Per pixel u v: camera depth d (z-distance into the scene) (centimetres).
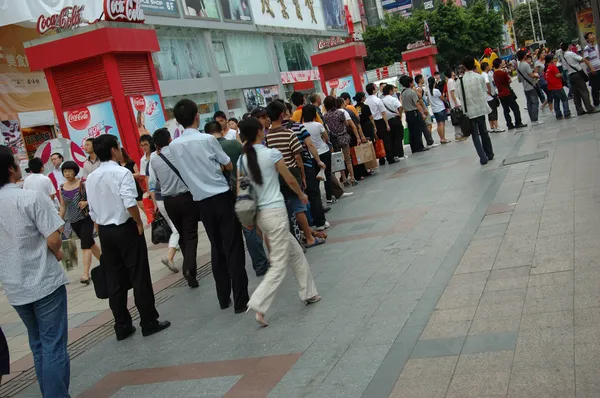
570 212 624
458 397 333
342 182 1230
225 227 579
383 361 401
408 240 690
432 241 659
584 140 1026
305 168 836
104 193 554
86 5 1268
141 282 573
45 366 414
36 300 414
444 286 513
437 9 5353
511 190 797
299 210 705
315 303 556
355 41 2336
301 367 425
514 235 600
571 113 1503
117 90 1276
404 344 419
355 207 980
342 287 582
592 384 312
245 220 516
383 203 954
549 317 402
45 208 416
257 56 3155
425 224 744
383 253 662
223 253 607
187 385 441
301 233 789
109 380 487
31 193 416
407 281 550
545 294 441
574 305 411
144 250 575
